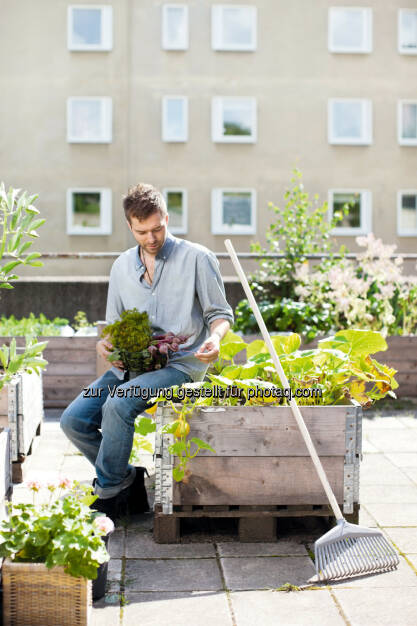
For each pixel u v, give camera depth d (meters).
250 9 15.80
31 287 7.55
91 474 3.73
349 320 5.78
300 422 2.84
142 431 3.52
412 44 16.09
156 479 2.88
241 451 2.89
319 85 15.89
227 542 2.93
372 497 3.46
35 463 3.93
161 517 2.90
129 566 2.70
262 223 15.87
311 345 5.75
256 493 2.91
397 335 5.88
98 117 15.76
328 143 15.95
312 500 2.93
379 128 16.05
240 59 15.76
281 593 2.49
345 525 2.74
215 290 3.07
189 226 15.84
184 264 3.05
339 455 2.93
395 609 2.38
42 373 5.41
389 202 16.14
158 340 3.00
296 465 2.92
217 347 2.91
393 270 5.91
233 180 15.81
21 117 15.57
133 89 15.61
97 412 3.16
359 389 3.28
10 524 2.31
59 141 15.60
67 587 2.21
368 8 15.93
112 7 15.52
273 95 15.83
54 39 15.52
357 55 15.93
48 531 2.24
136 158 15.68
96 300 7.60
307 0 15.80
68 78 15.57
